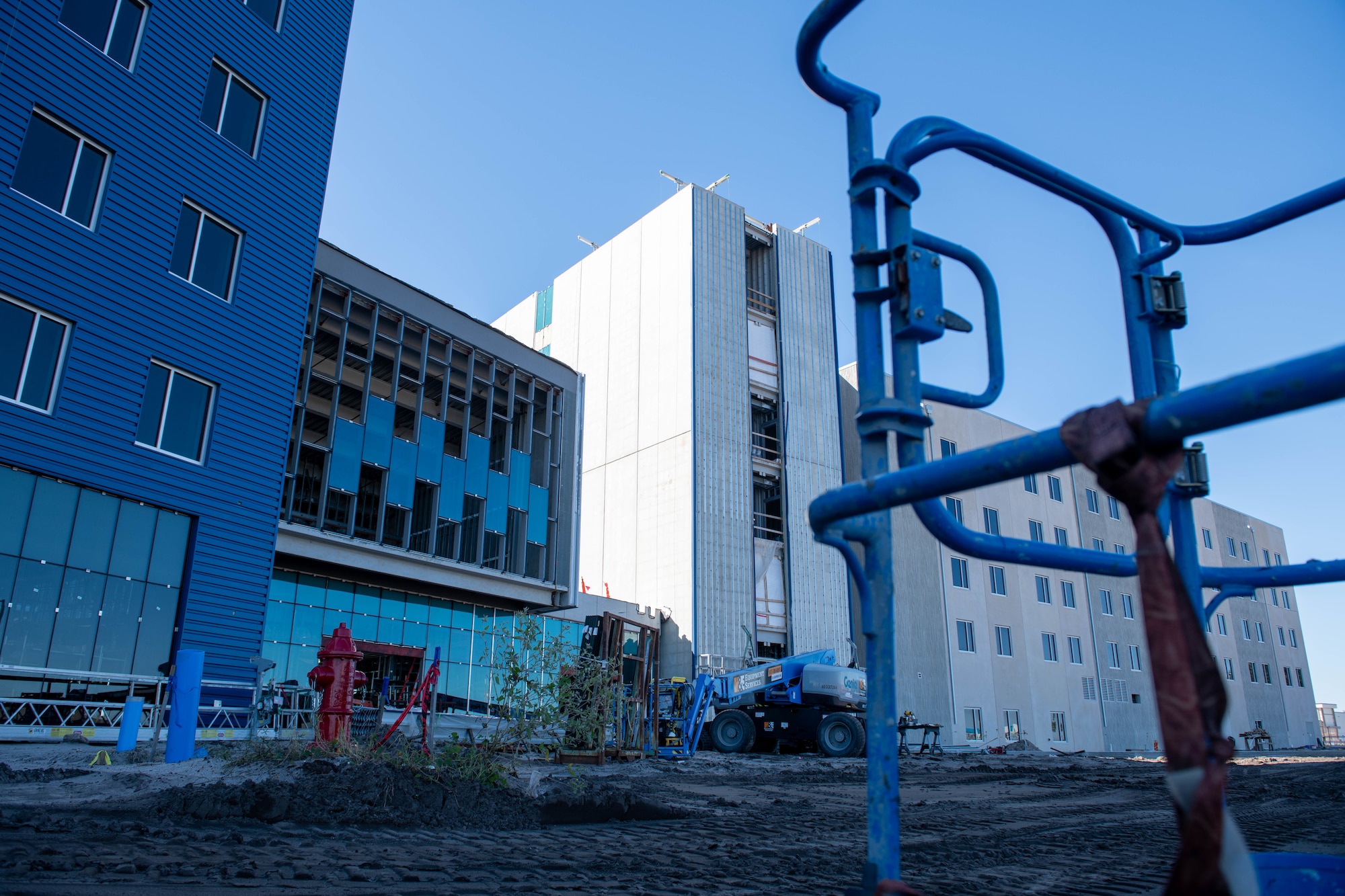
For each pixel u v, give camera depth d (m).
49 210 13.24
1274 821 7.35
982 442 38.03
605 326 41.38
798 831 6.58
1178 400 1.17
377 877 3.93
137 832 4.82
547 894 3.65
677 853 5.12
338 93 19.19
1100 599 44.16
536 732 9.30
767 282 40.72
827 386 40.47
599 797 7.44
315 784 6.41
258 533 16.00
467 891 3.66
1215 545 48.72
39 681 12.50
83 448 13.30
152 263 14.70
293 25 18.22
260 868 4.00
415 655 19.14
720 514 34.59
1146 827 7.26
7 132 12.83
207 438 15.34
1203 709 1.11
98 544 13.48
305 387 21.39
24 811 5.33
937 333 1.93
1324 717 68.38
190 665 9.21
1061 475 43.78
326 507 21.41
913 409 1.88
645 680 17.08
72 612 13.00
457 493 25.02
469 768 7.56
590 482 39.78
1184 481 2.40
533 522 27.55
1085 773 16.84
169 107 15.34
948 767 19.41
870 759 1.75
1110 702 42.16
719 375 36.62
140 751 9.67
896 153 2.02
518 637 9.37
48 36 13.56
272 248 17.00
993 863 5.10
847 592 37.34
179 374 15.06
